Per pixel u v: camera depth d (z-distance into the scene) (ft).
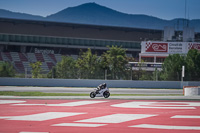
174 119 86.02
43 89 199.31
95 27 534.37
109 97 147.23
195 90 166.91
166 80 252.83
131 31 551.59
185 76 256.52
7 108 106.22
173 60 269.03
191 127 74.49
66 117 88.12
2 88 202.08
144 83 238.07
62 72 240.94
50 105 115.44
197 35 495.00
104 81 232.53
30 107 109.29
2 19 485.15
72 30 529.45
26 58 495.82
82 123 78.84
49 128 72.33
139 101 133.49
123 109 105.81
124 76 244.22
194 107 113.09
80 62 286.66
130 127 74.02
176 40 437.17
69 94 159.94
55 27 520.83
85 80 230.89
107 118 86.84
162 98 144.46
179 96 159.22
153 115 92.99
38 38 511.40
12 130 70.03
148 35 556.10
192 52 279.90
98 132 68.18
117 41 547.08
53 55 527.81
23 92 166.09
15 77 245.65
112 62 288.92
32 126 74.69
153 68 376.27
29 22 503.20
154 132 68.54
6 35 491.31
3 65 244.83
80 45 533.14
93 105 116.47
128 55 555.28
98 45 541.34
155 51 414.00
